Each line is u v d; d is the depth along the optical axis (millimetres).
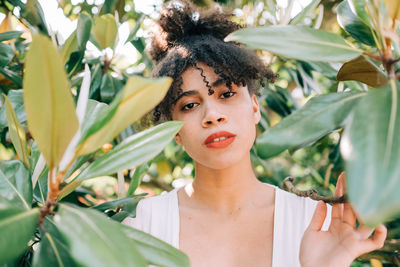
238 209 1134
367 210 402
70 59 1304
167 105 1098
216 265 1062
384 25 631
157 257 651
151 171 2451
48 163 595
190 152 1051
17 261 779
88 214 584
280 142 651
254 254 1067
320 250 789
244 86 1063
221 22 1187
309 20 1836
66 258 639
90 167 723
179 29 1193
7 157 1679
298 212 1104
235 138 1006
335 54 625
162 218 1173
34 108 525
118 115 549
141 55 1802
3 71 1335
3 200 625
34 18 1292
